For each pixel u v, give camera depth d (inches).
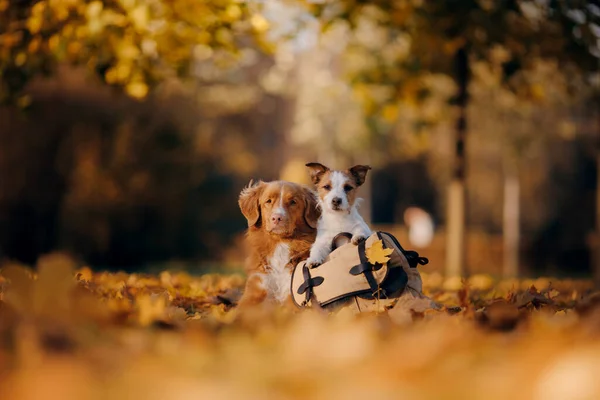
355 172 256.7
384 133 1140.5
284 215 221.3
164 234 1130.0
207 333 144.4
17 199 989.2
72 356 107.7
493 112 844.0
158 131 1085.8
